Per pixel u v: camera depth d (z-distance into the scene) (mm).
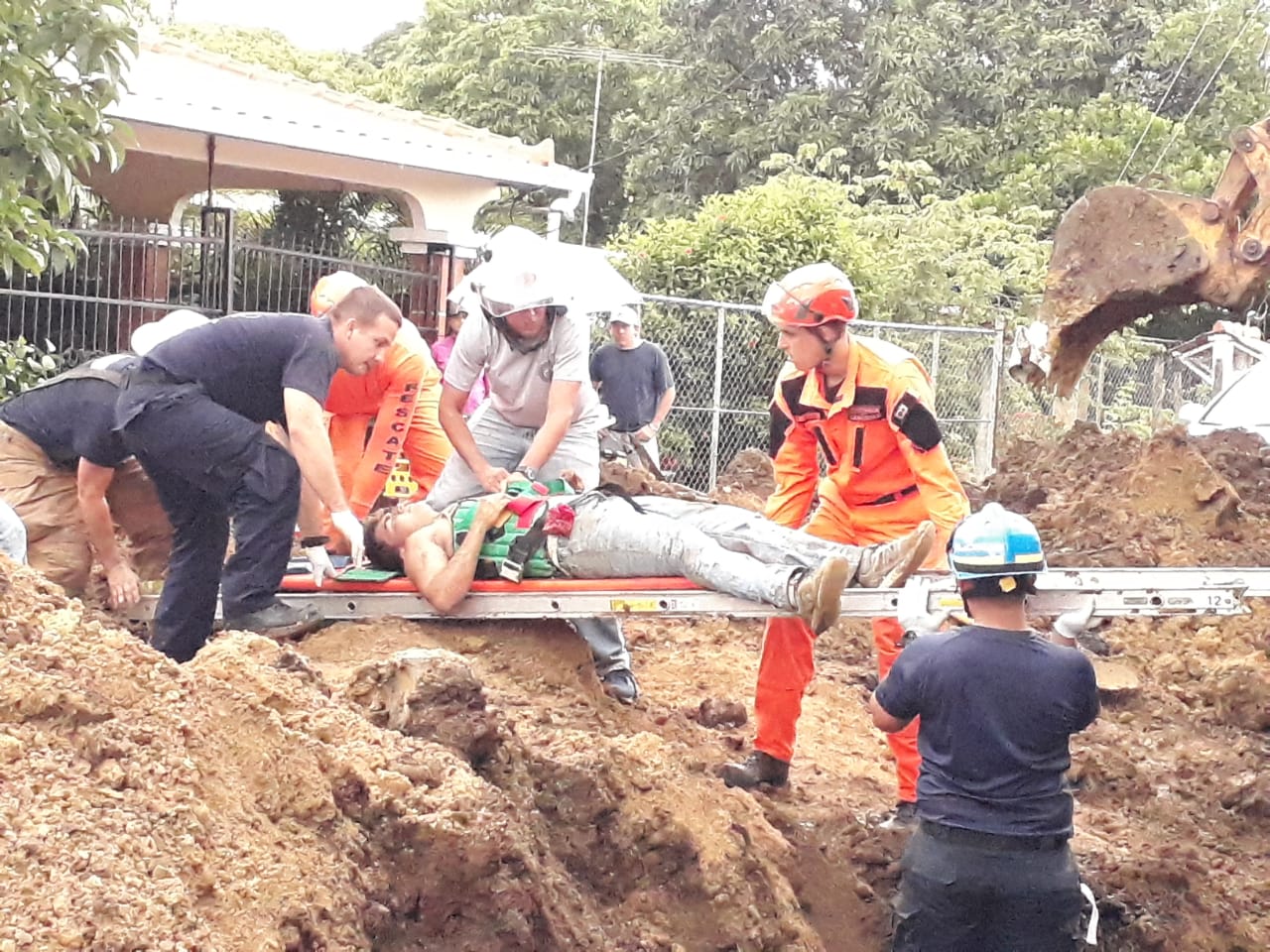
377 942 3674
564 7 31672
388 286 15656
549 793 4578
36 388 6059
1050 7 28844
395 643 5727
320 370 5375
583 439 6754
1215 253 6141
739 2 28641
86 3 7602
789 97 27500
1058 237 6441
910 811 5629
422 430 7312
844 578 4992
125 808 3334
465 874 3830
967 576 4320
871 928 5117
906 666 4383
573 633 6117
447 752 4129
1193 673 8555
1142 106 26531
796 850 5246
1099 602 5277
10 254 7633
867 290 18891
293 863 3525
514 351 6316
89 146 7758
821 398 5504
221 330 5430
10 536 5039
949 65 28266
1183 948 5359
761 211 18406
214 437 5340
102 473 5883
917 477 5441
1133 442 12344
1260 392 14594
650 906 4574
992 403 17094
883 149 26781
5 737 3383
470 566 5773
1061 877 4293
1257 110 25828
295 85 17234
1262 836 6508
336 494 5352
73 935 2934
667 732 6117
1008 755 4246
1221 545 10344
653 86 29391
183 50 16359
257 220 17984
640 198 29281
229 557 5723
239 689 3939
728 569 5414
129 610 6062
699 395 16312
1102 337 6574
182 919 3137
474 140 18234
